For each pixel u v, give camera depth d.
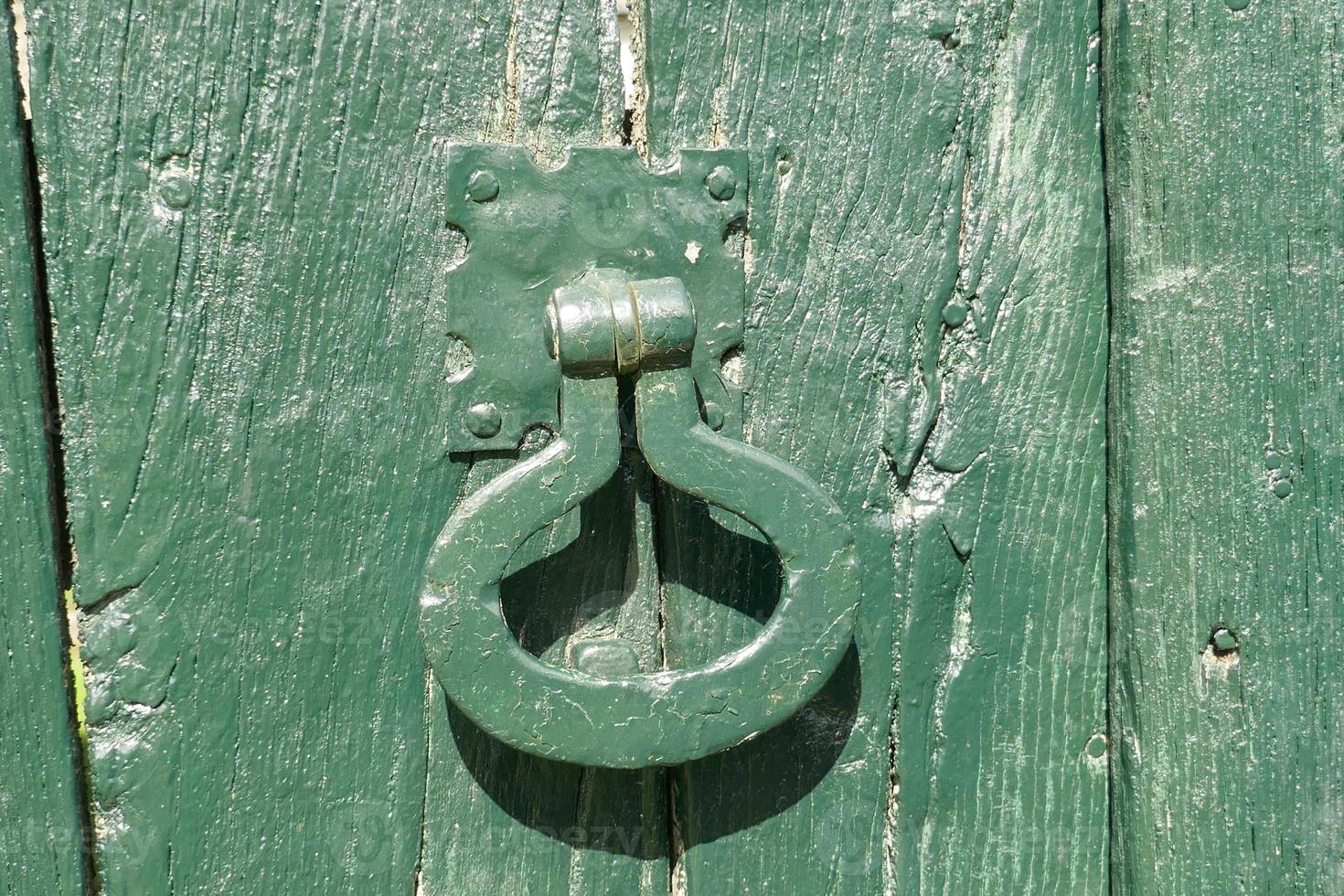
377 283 1.11
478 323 1.12
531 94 1.12
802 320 1.14
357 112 1.11
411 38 1.11
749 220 1.14
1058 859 1.17
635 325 1.09
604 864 1.14
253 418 1.11
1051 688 1.17
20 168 1.09
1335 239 1.14
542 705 1.10
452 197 1.11
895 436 1.15
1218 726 1.15
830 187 1.14
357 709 1.12
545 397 1.12
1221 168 1.14
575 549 1.13
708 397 1.13
